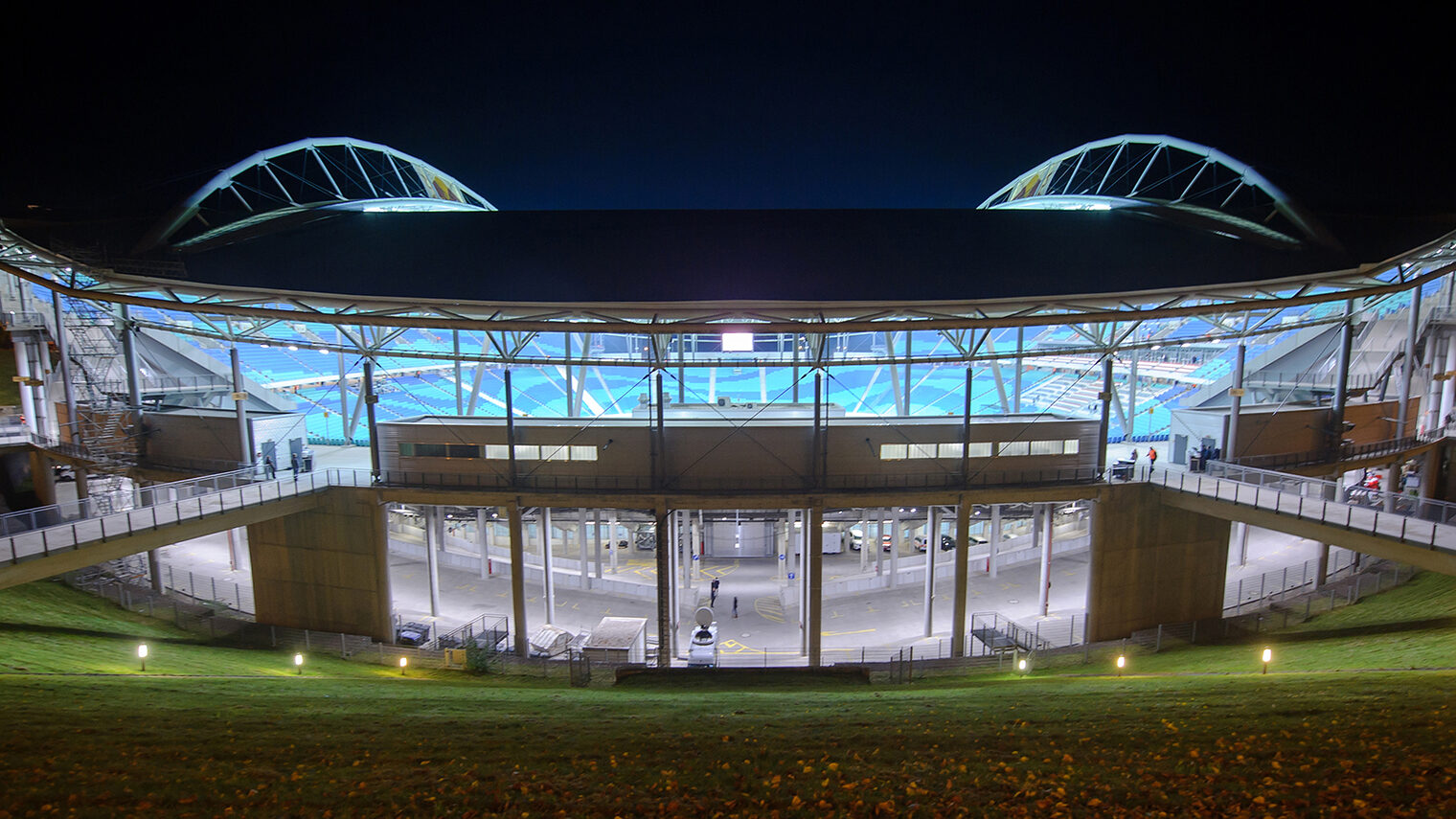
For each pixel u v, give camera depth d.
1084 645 37.59
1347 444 48.28
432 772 11.58
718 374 91.62
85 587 38.94
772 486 39.09
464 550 58.03
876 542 58.25
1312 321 45.16
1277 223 35.06
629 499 38.03
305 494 38.56
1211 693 18.70
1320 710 15.15
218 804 9.93
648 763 12.31
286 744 13.34
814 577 37.69
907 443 39.06
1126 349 39.78
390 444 40.41
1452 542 26.00
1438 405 54.75
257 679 24.89
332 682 25.67
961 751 12.86
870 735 14.44
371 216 38.88
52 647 26.83
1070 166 66.31
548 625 41.19
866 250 35.22
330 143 48.56
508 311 32.72
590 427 38.91
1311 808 9.33
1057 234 36.50
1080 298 31.62
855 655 38.44
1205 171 42.03
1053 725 15.12
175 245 33.41
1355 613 34.91
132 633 33.66
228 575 48.53
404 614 44.81
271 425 47.91
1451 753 11.18
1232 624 38.16
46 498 50.16
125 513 32.75
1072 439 40.56
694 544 51.81
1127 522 39.53
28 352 50.81
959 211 39.28
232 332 42.09
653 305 31.05
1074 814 9.57
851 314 33.81
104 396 50.91
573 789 10.86
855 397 91.06
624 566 55.06
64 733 13.47
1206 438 46.09
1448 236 30.25
